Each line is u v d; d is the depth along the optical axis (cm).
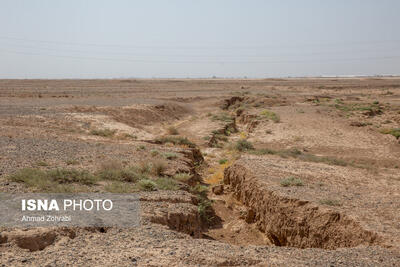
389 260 791
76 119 3462
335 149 3016
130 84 12638
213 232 1434
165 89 10075
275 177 1680
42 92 7081
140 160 1845
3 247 771
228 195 1827
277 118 4272
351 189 1619
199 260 732
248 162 2003
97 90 8625
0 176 1311
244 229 1480
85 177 1361
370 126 3897
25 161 1593
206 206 1580
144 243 855
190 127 4322
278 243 1317
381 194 1545
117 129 3375
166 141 2997
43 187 1224
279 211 1308
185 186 1557
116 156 1902
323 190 1491
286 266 716
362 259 795
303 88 11244
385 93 8825
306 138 3372
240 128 4694
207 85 12962
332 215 1145
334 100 6812
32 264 694
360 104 5978
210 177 2178
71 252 769
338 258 796
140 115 4362
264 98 6769
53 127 2984
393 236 959
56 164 1602
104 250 793
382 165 2541
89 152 1948
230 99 7169
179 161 1958
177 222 1128
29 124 2934
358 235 1030
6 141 2067
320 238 1130
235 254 782
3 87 8512
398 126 3953
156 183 1470
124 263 706
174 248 818
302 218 1210
